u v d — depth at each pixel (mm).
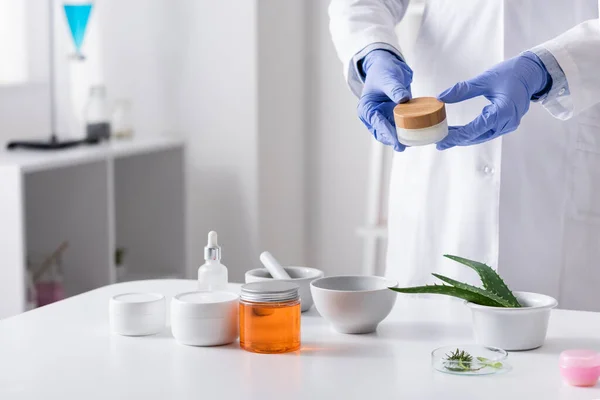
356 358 1103
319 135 3514
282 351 1132
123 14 3348
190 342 1163
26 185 2924
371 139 3426
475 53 1705
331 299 1196
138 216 3293
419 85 1774
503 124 1373
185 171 3221
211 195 3344
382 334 1219
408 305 1396
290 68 3424
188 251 3301
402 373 1040
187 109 3336
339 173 3502
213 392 977
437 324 1271
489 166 1658
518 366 1064
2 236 2383
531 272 1659
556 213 1648
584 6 1634
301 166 3533
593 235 1651
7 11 3164
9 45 3176
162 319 1246
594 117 1630
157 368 1068
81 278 2910
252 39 3217
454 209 1705
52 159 2514
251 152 3270
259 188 3299
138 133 3410
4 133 3160
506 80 1368
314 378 1022
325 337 1207
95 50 3346
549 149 1638
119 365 1081
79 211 2887
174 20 3309
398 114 1262
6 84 3061
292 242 3510
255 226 3301
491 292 1162
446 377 1022
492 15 1685
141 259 3314
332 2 1740
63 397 967
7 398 965
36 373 1051
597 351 1118
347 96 3445
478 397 955
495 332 1128
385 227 3045
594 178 1639
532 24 1656
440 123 1249
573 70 1405
